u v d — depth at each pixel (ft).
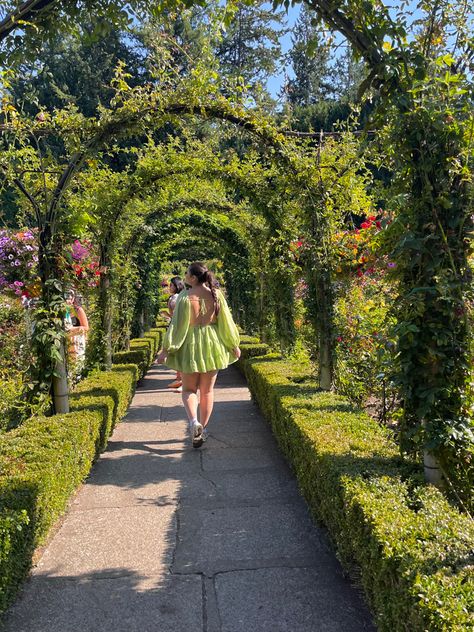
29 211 16.34
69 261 13.79
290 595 7.84
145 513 10.91
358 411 11.99
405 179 7.91
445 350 7.68
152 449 15.47
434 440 7.56
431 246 7.65
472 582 4.90
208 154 19.01
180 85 13.91
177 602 7.73
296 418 11.32
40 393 13.23
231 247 36.27
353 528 6.97
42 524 8.66
